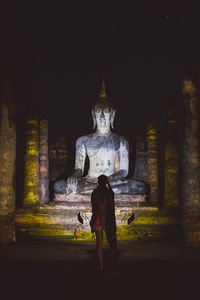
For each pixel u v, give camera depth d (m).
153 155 15.89
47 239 13.57
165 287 7.11
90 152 17.14
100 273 8.13
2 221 12.56
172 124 15.77
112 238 9.66
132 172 18.02
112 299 6.51
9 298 6.53
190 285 7.23
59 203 15.42
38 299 6.49
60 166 18.11
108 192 9.47
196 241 11.88
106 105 17.36
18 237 13.77
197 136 12.42
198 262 9.32
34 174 15.45
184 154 12.56
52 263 9.17
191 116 12.51
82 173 17.12
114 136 17.30
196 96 12.52
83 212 14.16
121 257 10.07
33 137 15.66
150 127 16.12
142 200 15.85
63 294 6.73
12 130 12.84
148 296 6.65
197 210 12.12
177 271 8.30
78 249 11.34
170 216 14.88
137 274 8.03
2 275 7.92
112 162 17.19
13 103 12.92
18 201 16.86
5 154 12.69
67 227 14.65
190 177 12.30
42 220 14.81
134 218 14.92
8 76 12.95
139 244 12.52
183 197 12.45
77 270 8.41
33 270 8.38
